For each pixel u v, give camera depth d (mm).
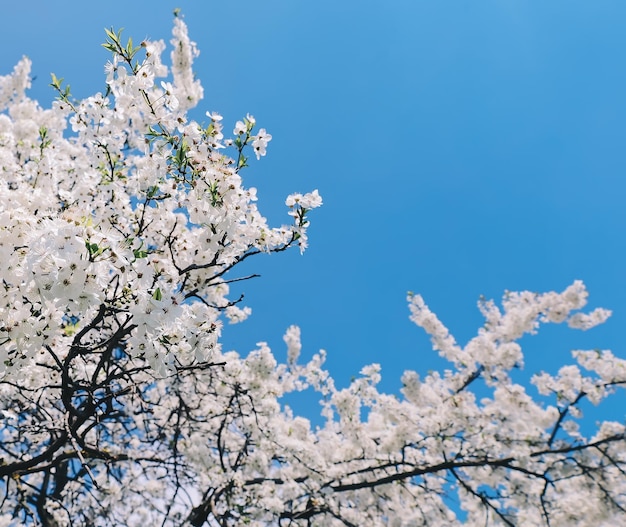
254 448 9266
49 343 3336
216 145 3889
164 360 3207
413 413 10734
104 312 3203
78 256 2734
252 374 8773
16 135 8945
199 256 4297
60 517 8297
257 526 8031
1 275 2877
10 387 4887
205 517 7730
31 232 2959
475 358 11312
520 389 10977
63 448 6711
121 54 3650
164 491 9883
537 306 11477
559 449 9992
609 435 10367
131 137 5438
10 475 4945
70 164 6328
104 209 4359
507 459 9828
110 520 7652
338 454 10555
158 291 3043
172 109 3922
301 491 9219
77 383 3959
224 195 3779
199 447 8062
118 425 8141
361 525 10312
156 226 4555
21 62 11117
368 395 10727
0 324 3090
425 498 10820
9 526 7027
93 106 4117
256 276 4160
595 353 11156
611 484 9992
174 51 7672
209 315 3736
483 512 11117
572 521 9977
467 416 10672
